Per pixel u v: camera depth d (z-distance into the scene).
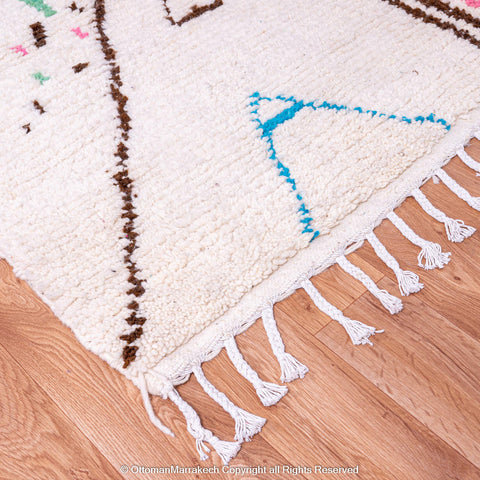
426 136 0.95
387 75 1.03
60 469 0.69
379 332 0.77
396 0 1.13
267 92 1.00
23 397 0.73
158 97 0.99
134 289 0.80
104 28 1.08
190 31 1.08
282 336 0.77
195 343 0.76
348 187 0.89
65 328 0.78
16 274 0.81
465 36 1.08
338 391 0.74
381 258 0.84
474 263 0.83
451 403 0.73
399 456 0.69
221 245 0.83
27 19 1.09
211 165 0.91
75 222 0.86
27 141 0.94
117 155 0.93
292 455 0.70
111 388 0.74
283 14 1.11
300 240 0.84
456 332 0.78
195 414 0.72
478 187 0.90
